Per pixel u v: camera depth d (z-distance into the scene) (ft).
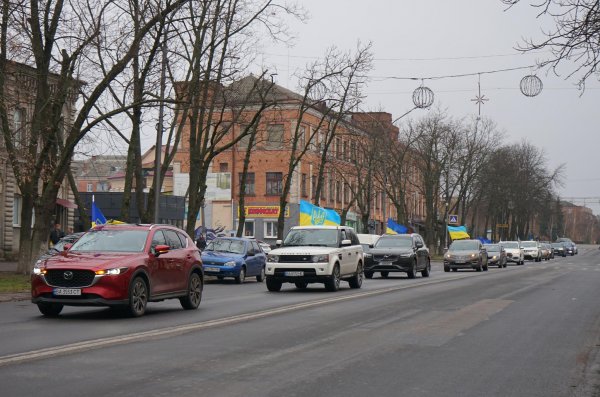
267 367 28.17
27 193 83.35
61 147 87.86
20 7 75.25
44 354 30.14
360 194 173.37
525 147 295.89
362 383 25.54
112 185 311.27
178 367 27.76
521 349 34.50
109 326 40.86
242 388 24.13
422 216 321.11
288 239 76.64
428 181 209.46
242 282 94.84
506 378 27.25
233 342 34.86
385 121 185.26
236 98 132.05
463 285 83.46
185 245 53.16
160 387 24.02
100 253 46.09
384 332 39.42
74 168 153.48
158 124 90.43
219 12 95.30
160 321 43.83
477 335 38.93
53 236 103.76
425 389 24.82
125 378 25.44
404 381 26.08
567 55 36.58
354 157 203.82
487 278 102.47
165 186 239.91
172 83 94.79
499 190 258.78
